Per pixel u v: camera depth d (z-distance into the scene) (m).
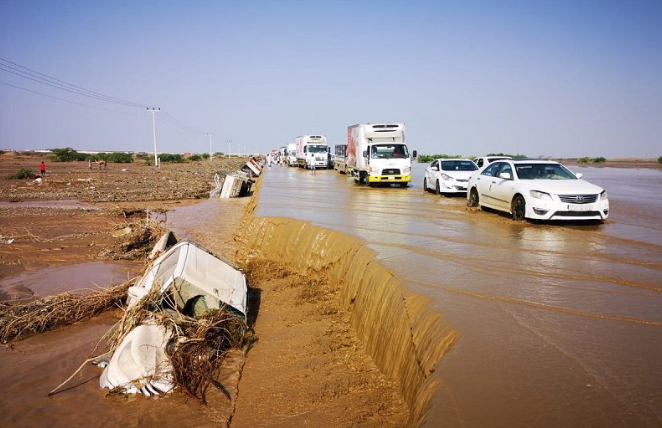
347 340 7.50
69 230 18.77
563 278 7.26
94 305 9.72
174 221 21.56
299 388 6.15
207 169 69.12
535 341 4.77
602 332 5.04
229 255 14.69
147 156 126.06
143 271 10.16
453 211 15.64
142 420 5.95
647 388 3.81
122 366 6.74
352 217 14.17
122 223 19.98
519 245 9.85
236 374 6.99
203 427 5.72
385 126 27.05
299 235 12.66
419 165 64.50
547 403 3.59
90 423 5.93
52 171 57.25
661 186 27.50
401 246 9.64
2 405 6.37
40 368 7.47
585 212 12.28
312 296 9.88
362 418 5.05
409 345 5.55
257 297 10.35
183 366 6.68
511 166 14.20
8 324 8.67
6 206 26.23
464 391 3.80
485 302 6.00
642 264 8.24
